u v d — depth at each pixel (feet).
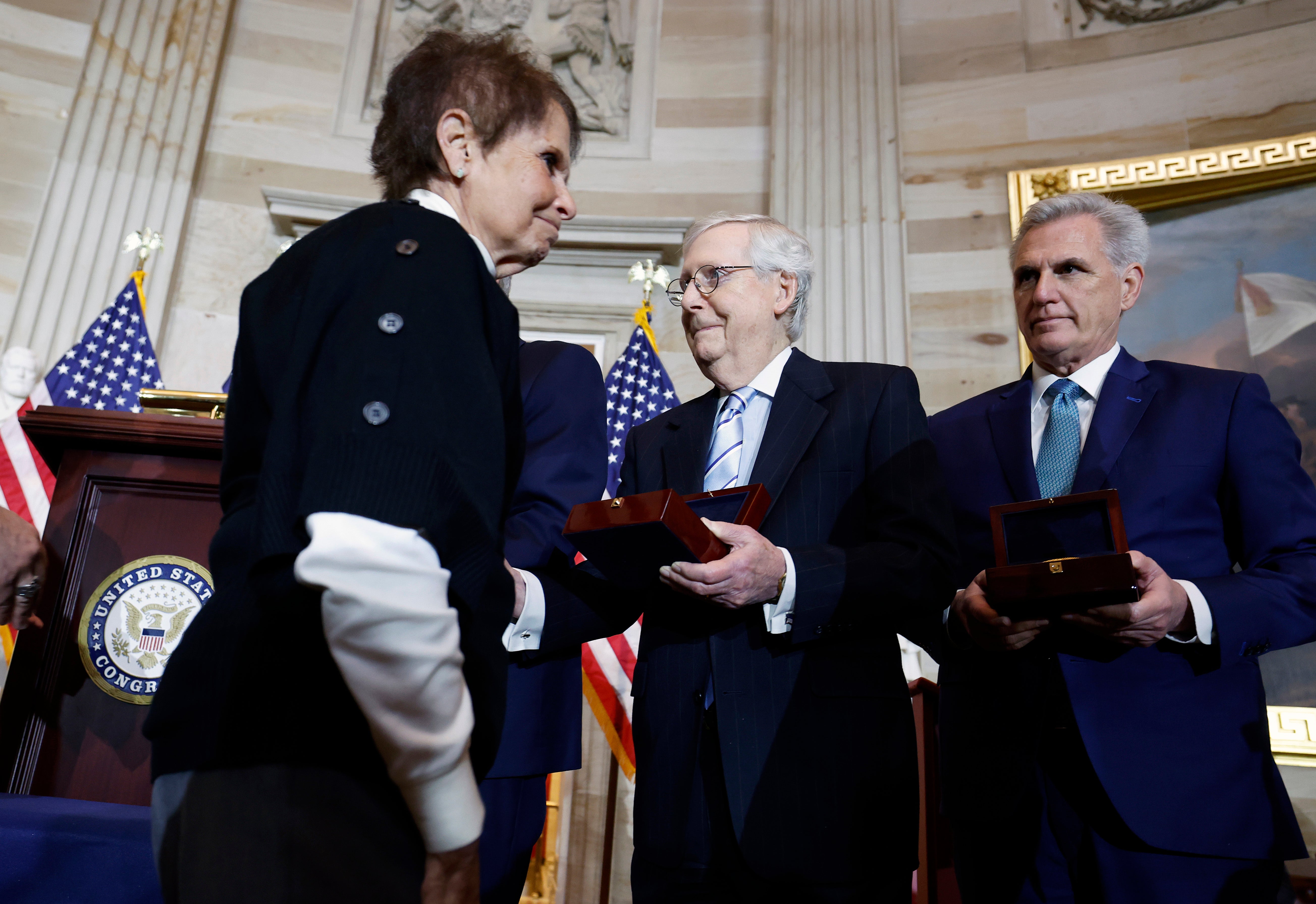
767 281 7.27
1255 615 5.90
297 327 3.26
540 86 4.38
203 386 18.37
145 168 19.03
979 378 17.56
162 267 18.47
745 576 5.50
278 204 19.35
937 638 6.79
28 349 16.76
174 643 6.06
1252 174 16.30
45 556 5.72
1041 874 6.18
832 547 5.98
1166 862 5.80
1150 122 18.02
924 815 9.81
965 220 18.65
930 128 19.48
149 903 4.29
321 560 2.60
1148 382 7.16
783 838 5.55
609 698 12.62
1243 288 16.01
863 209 18.94
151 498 6.27
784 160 19.79
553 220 4.49
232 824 2.78
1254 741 6.03
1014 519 6.06
